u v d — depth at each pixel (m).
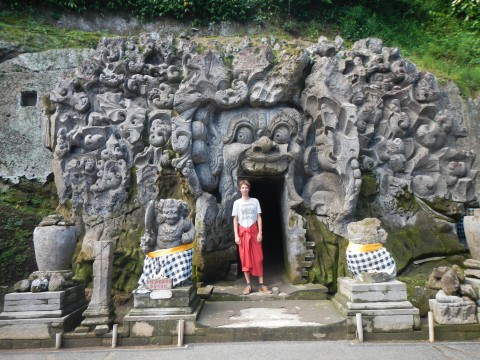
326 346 4.20
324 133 6.61
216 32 10.88
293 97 6.82
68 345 4.40
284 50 6.83
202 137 6.39
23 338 4.39
